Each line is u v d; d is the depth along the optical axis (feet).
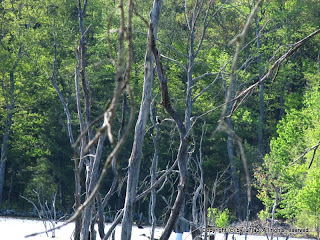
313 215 111.75
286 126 143.43
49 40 194.39
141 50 151.74
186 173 29.17
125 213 33.71
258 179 143.23
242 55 186.09
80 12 42.73
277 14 189.47
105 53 185.37
